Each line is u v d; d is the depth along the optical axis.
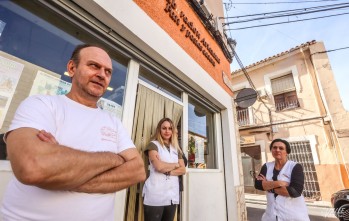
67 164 0.76
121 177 1.00
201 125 3.81
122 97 2.15
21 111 0.85
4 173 1.19
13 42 1.38
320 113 8.24
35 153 0.71
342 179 7.23
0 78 1.27
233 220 3.58
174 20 2.89
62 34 1.69
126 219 2.05
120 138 1.23
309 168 8.13
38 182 0.70
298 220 2.02
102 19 1.85
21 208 0.75
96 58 1.17
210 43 4.11
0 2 1.36
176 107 3.03
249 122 10.29
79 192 0.86
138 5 2.24
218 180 3.72
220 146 4.12
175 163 2.18
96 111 1.17
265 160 9.31
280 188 2.13
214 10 5.15
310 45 8.95
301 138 8.49
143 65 2.47
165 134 2.33
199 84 3.28
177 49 2.80
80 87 1.12
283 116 9.26
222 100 4.12
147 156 2.33
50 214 0.77
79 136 0.97
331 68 8.38
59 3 1.58
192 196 2.93
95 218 0.88
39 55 1.50
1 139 1.22
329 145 7.76
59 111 0.97
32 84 1.42
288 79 9.60
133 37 2.11
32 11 1.52
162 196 1.99
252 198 8.62
